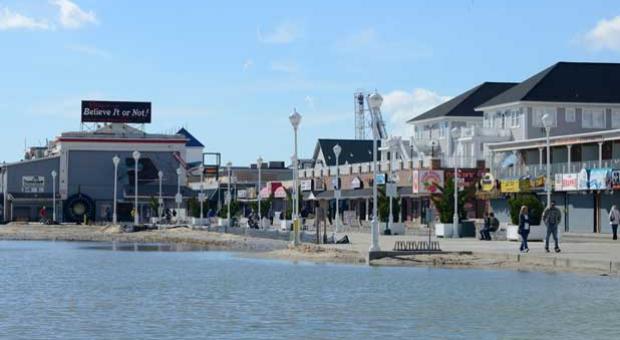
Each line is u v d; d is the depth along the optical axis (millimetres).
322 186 132125
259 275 39219
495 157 100125
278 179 174000
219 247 69750
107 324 23562
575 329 22469
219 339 21078
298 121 60156
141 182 145500
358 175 120500
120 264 48344
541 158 92188
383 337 21344
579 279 35688
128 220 144250
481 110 116750
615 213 66188
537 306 26938
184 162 148500
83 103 147750
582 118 106375
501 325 23172
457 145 113750
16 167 143250
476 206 101188
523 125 105938
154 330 22484
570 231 85562
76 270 43688
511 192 92625
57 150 151375
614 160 81062
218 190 135125
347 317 24766
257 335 21672
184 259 52875
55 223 129250
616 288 31969
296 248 56750
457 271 40344
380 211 84375
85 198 142125
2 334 21922
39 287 34094
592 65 110250
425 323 23594
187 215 137375
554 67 109750
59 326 23234
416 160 106750
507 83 130625
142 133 147625
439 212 76812
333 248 55125
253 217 98188
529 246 54406
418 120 133000
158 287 33812
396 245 53844
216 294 30984
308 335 21672
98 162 145250
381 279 36375
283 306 27297
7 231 105438
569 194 86938
